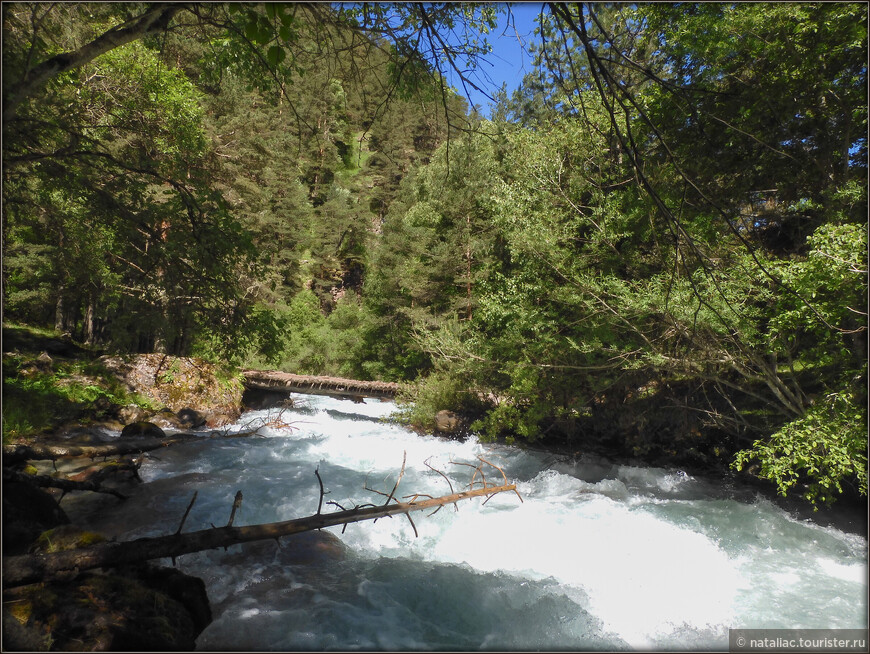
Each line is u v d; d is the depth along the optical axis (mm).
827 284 6625
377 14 4227
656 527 7707
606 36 2875
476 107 3768
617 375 11461
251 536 5023
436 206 21219
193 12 5242
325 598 5160
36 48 5148
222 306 7809
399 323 24328
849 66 7980
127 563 4539
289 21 3342
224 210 7098
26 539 4840
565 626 4957
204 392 14773
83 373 13602
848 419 7117
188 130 13289
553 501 8945
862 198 7488
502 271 18312
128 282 8828
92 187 6613
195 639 4305
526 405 13297
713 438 11672
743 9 7598
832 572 6445
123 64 12102
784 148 8453
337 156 40250
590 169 11188
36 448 8898
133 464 8719
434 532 7293
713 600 5680
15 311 22219
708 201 3111
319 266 38688
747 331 8336
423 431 14500
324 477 9523
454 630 4766
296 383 17375
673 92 3221
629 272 11234
